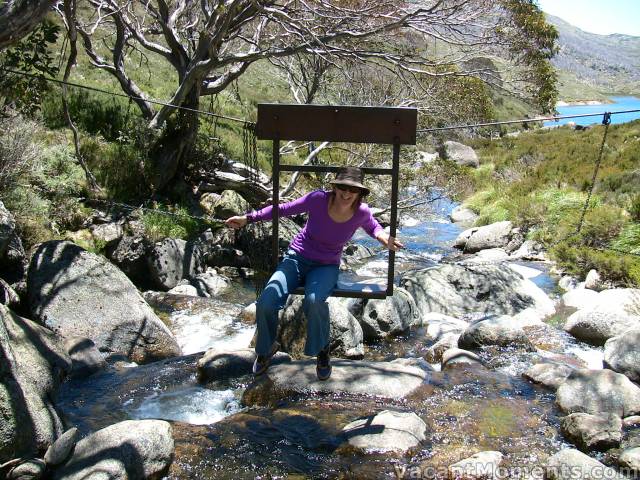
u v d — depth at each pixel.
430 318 8.71
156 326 7.22
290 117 4.34
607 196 15.37
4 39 5.48
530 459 4.52
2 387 4.30
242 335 7.95
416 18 11.90
